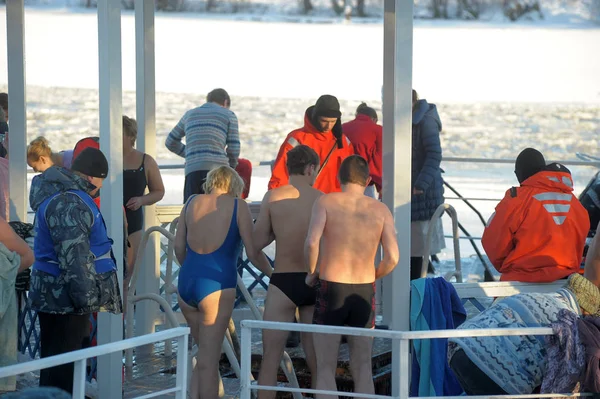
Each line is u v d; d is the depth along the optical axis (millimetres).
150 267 19156
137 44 19438
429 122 21672
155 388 15734
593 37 78250
